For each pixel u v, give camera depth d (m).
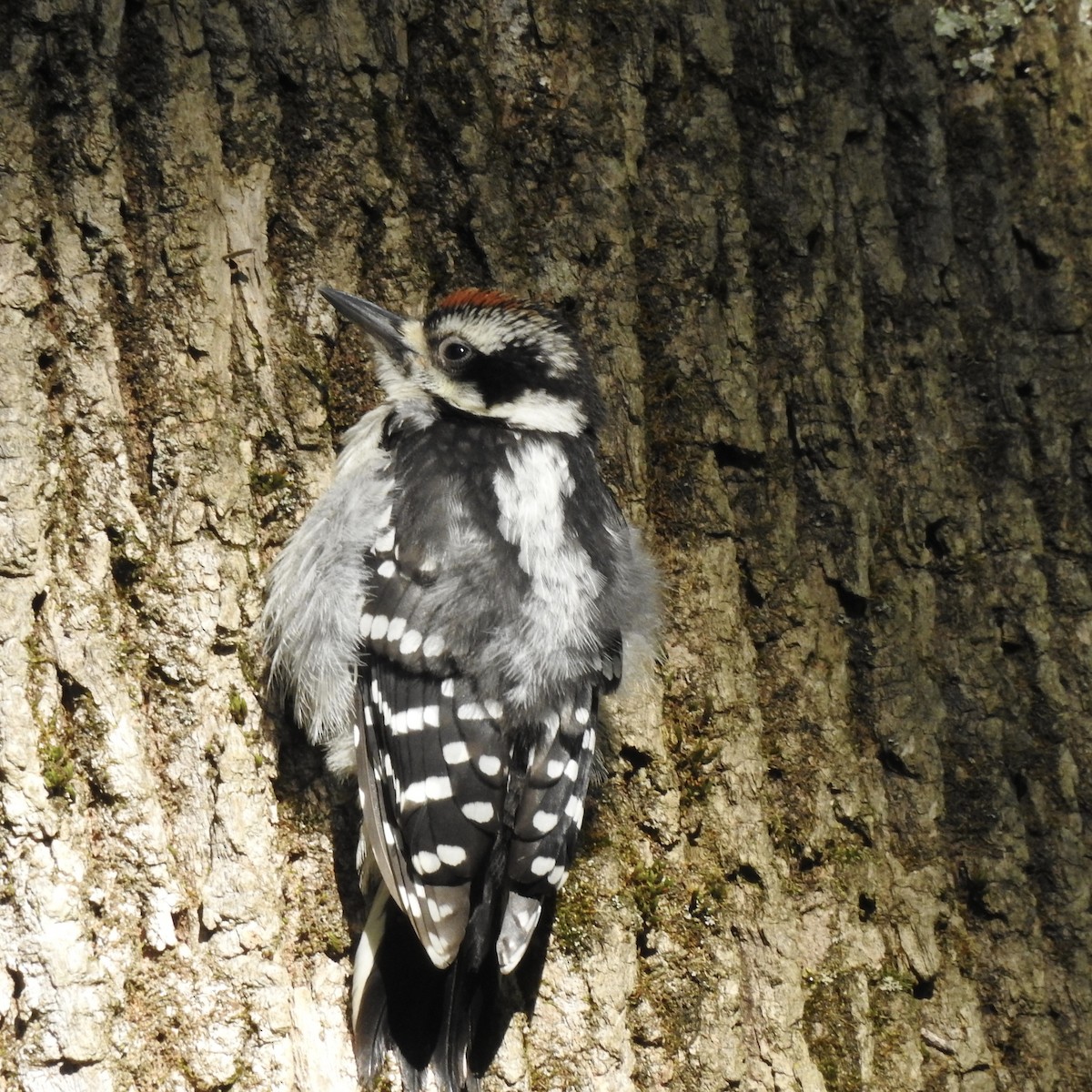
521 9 7.88
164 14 7.34
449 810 7.21
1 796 6.65
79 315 7.14
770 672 7.94
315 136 7.62
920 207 8.27
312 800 7.39
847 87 8.25
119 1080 6.57
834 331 8.07
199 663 7.14
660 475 7.98
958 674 8.03
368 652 7.43
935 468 8.09
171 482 7.22
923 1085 7.64
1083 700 8.01
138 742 6.96
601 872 7.54
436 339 7.71
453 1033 7.06
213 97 7.44
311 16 7.61
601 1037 7.27
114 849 6.83
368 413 7.77
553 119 7.88
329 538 7.50
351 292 7.70
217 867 6.97
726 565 7.93
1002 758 7.99
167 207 7.32
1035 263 8.34
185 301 7.32
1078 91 8.54
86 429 7.11
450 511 7.54
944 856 7.96
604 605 7.55
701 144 8.03
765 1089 7.44
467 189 7.80
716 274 7.99
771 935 7.61
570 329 7.82
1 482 6.87
